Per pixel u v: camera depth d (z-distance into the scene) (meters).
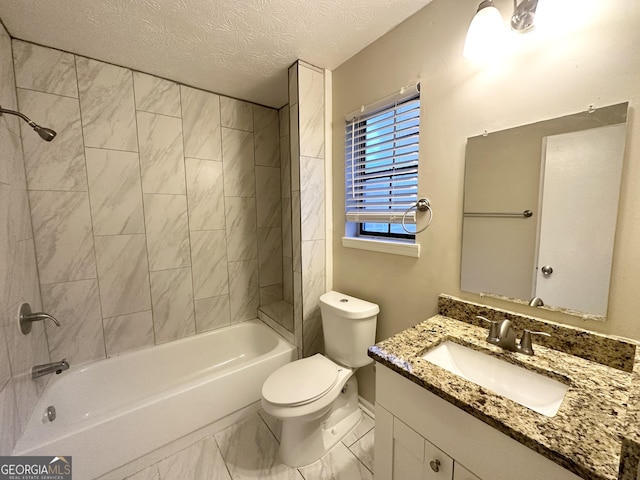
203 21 1.27
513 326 1.00
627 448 0.41
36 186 1.46
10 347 1.12
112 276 1.73
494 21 0.90
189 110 1.94
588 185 0.83
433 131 1.24
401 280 1.45
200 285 2.09
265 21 1.28
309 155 1.71
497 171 1.03
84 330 1.66
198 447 1.49
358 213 1.66
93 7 1.16
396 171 1.45
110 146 1.66
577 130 0.84
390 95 1.38
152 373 1.86
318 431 1.41
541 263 0.94
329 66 1.71
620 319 0.80
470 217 1.13
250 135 2.26
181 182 1.94
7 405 1.06
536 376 0.83
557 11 0.83
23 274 1.30
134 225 1.78
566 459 0.52
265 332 2.17
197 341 2.05
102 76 1.61
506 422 0.61
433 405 0.79
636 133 0.75
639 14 0.72
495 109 1.03
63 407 1.50
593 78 0.81
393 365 0.87
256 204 2.34
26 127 1.42
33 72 1.43
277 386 1.34
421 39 1.25
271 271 2.49
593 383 0.74
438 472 0.80
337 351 1.57
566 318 0.90
